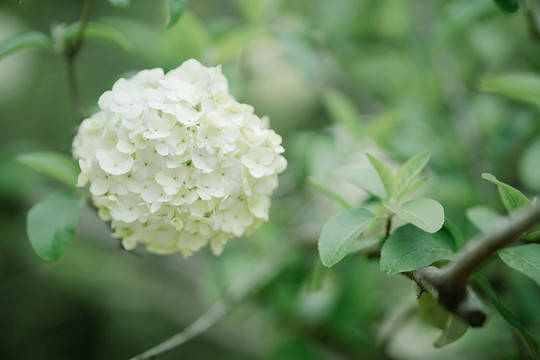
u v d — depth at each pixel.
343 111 0.65
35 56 0.92
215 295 0.68
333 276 0.67
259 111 1.00
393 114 0.64
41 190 0.82
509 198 0.45
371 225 0.50
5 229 0.88
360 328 0.67
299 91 1.02
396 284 0.74
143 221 0.45
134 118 0.45
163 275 0.90
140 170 0.45
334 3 0.80
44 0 0.89
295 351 0.68
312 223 0.68
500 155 0.67
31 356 1.05
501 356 0.63
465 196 0.64
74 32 0.52
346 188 0.65
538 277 0.43
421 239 0.45
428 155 0.48
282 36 0.65
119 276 1.09
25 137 0.93
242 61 0.76
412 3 0.76
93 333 1.12
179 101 0.45
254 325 0.89
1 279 1.05
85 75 0.92
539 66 0.74
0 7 0.86
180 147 0.45
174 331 1.04
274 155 0.47
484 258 0.42
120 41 0.55
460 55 0.82
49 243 0.48
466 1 0.61
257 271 0.65
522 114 0.67
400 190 0.47
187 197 0.45
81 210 0.49
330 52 0.80
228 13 0.97
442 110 0.78
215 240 0.47
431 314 0.48
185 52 0.63
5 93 0.91
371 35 0.79
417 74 0.80
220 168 0.45
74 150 0.49
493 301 0.45
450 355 0.67
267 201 0.47
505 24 0.75
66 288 1.09
